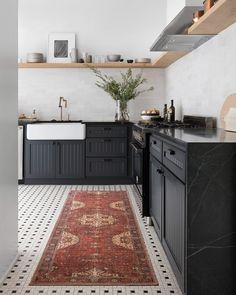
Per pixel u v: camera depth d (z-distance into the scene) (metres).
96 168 5.77
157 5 6.25
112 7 6.23
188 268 1.96
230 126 2.99
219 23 3.13
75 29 6.23
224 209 1.95
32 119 5.96
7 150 2.49
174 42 4.00
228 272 1.97
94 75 6.28
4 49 2.40
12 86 2.62
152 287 2.32
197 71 4.29
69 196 4.87
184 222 2.01
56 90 6.27
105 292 2.25
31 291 2.25
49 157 5.73
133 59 6.27
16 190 2.74
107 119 6.31
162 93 6.35
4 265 2.41
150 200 3.49
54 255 2.81
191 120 4.20
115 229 3.45
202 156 1.93
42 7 6.21
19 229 3.46
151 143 3.40
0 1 2.30
